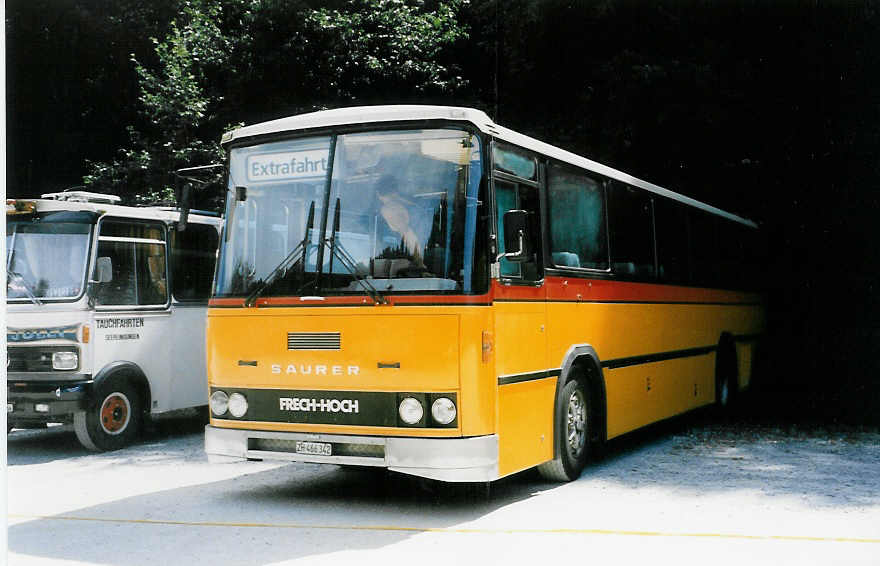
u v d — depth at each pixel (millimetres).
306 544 6387
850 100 16156
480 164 7152
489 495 8094
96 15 24000
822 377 19688
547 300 8164
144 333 11539
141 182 17766
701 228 13273
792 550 6102
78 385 10609
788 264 19859
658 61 16156
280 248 7500
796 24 15602
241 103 20016
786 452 10344
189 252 12344
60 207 10945
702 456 10125
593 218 9547
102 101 25125
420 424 6855
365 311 7047
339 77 19984
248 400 7469
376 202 7242
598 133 17484
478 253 7000
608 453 10422
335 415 7109
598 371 9188
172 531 6832
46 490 8617
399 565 5805
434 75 20266
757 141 16953
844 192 17781
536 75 18234
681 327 12062
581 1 16531
